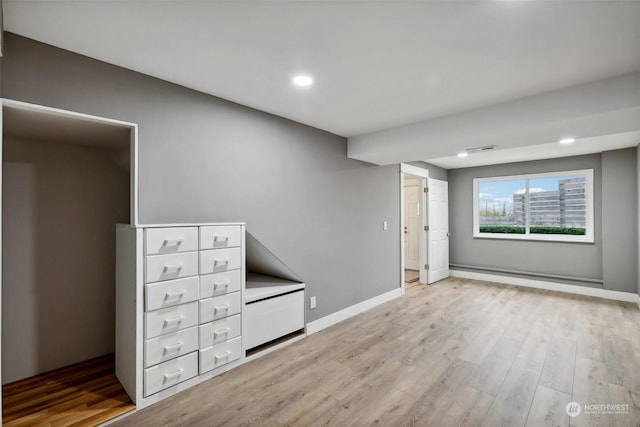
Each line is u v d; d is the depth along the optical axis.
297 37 1.69
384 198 4.34
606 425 1.78
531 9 1.45
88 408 1.89
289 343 2.92
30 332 2.24
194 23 1.56
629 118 2.29
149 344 1.96
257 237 2.72
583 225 4.79
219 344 2.33
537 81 2.23
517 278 5.30
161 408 1.95
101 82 1.91
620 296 4.33
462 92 2.42
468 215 5.88
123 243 2.15
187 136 2.29
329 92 2.41
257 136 2.74
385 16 1.50
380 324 3.45
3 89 1.59
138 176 2.04
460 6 1.43
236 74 2.11
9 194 2.15
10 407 1.90
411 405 1.99
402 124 3.19
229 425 1.80
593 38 1.69
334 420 1.85
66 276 2.39
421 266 5.44
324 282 3.38
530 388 2.17
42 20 1.51
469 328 3.31
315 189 3.28
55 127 1.98
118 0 1.37
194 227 2.16
